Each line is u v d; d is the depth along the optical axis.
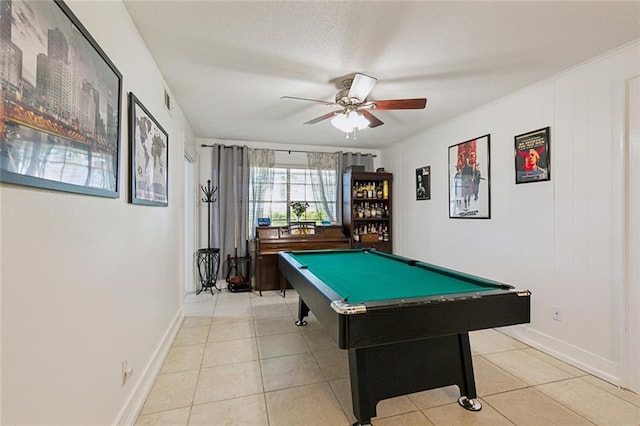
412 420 1.71
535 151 2.69
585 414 1.77
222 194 4.66
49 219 0.98
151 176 2.11
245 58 2.26
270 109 3.38
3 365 0.79
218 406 1.84
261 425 1.68
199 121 3.81
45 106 0.93
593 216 2.26
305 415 1.76
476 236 3.38
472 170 3.42
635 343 2.00
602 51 2.15
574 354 2.36
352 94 2.41
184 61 2.30
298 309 3.44
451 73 2.50
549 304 2.56
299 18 1.80
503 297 1.64
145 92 2.06
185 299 4.06
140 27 1.87
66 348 1.08
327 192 5.20
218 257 4.64
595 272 2.24
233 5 1.68
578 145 2.36
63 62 1.02
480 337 2.89
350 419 1.73
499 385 2.07
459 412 1.79
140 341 1.87
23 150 0.84
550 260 2.56
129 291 1.69
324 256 3.28
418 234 4.46
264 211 4.94
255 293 4.36
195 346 2.65
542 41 2.03
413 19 1.80
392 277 2.20
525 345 2.71
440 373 1.83
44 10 0.92
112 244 1.47
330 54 2.21
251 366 2.31
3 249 0.79
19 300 0.85
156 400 1.89
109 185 1.40
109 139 1.39
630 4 1.66
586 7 1.69
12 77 0.79
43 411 0.95
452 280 2.08
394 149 5.11
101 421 1.34
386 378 1.74
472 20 1.81
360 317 1.39
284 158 5.07
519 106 2.85
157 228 2.31
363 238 4.99
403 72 2.49
